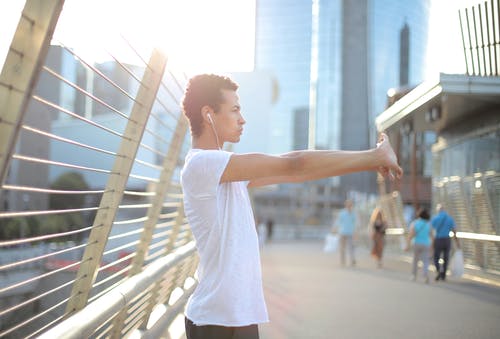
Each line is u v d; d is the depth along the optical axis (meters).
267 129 45.78
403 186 34.53
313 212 55.22
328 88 145.50
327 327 6.65
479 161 13.73
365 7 140.38
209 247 1.94
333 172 1.79
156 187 5.18
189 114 2.15
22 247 27.95
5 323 5.16
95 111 46.25
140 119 3.45
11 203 47.28
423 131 16.97
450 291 10.37
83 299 3.22
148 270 4.22
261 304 2.00
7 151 1.69
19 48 1.69
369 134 140.75
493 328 6.70
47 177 51.78
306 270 14.58
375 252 16.00
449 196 15.58
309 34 147.88
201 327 1.95
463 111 13.74
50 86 50.38
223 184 1.99
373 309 8.09
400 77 135.12
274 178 2.20
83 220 38.78
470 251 13.48
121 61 3.29
